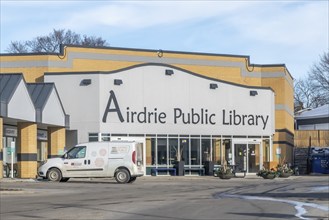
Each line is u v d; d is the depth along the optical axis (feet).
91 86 119.24
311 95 271.69
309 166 159.22
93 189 75.51
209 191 75.20
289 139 163.73
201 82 129.80
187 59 147.23
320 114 210.18
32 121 98.48
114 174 90.22
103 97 119.14
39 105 102.53
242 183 96.73
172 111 126.31
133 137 121.80
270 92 137.69
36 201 58.08
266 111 136.77
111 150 90.48
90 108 118.93
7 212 48.21
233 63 152.05
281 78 154.20
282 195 69.10
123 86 121.39
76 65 136.15
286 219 44.06
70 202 57.00
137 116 122.52
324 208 53.36
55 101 108.99
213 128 130.41
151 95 124.36
